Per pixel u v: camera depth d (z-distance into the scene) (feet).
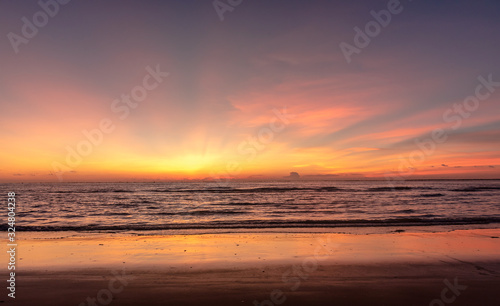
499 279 21.48
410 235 40.68
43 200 132.98
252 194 179.32
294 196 157.58
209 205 106.63
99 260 27.12
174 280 21.30
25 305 16.94
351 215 72.74
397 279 21.48
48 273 23.02
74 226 52.80
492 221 56.95
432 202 112.47
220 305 16.99
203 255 29.04
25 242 36.27
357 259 27.20
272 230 47.37
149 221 63.41
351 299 17.84
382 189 238.48
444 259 27.17
